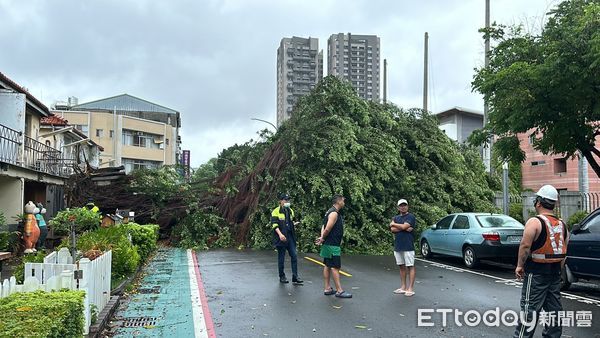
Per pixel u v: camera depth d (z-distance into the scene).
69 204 20.34
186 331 7.30
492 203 21.73
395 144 20.62
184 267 14.15
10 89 18.80
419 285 11.13
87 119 54.81
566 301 9.52
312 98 20.58
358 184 18.34
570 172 30.25
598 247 9.73
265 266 14.34
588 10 9.80
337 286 9.65
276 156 20.19
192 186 22.09
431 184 20.41
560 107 11.02
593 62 9.27
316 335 7.04
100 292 7.85
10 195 18.55
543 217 5.89
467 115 42.81
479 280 11.88
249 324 7.67
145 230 15.51
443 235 15.29
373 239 18.59
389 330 7.28
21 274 7.91
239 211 20.50
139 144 58.81
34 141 20.39
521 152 13.04
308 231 18.38
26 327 3.93
